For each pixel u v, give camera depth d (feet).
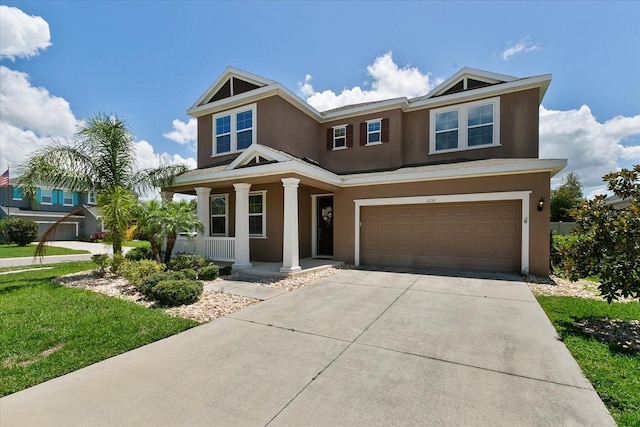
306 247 42.88
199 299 22.36
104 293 24.70
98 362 12.71
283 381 11.11
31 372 11.75
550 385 10.69
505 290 24.73
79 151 32.19
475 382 10.94
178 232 33.12
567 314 18.61
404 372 11.72
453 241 33.83
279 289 25.54
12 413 9.27
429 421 8.80
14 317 18.16
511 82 37.17
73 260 51.39
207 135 47.14
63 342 14.66
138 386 10.82
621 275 16.21
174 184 37.40
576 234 18.81
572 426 8.54
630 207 16.44
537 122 36.70
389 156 42.96
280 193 39.24
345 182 37.65
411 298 22.54
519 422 8.72
